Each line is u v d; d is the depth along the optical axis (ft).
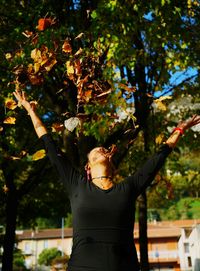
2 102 29.22
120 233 7.66
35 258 221.66
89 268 7.28
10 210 45.16
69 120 11.87
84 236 7.65
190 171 46.34
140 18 27.12
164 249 167.84
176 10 26.27
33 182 46.11
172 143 9.11
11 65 25.52
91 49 23.32
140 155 34.58
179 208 232.94
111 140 30.37
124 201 7.95
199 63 31.30
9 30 31.12
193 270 33.17
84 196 8.02
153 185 35.40
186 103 38.45
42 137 9.12
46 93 30.96
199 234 29.78
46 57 13.51
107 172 8.55
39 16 28.76
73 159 28.50
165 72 30.94
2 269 44.01
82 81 14.32
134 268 7.43
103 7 25.81
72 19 30.25
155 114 38.32
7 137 31.78
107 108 20.84
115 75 24.94
